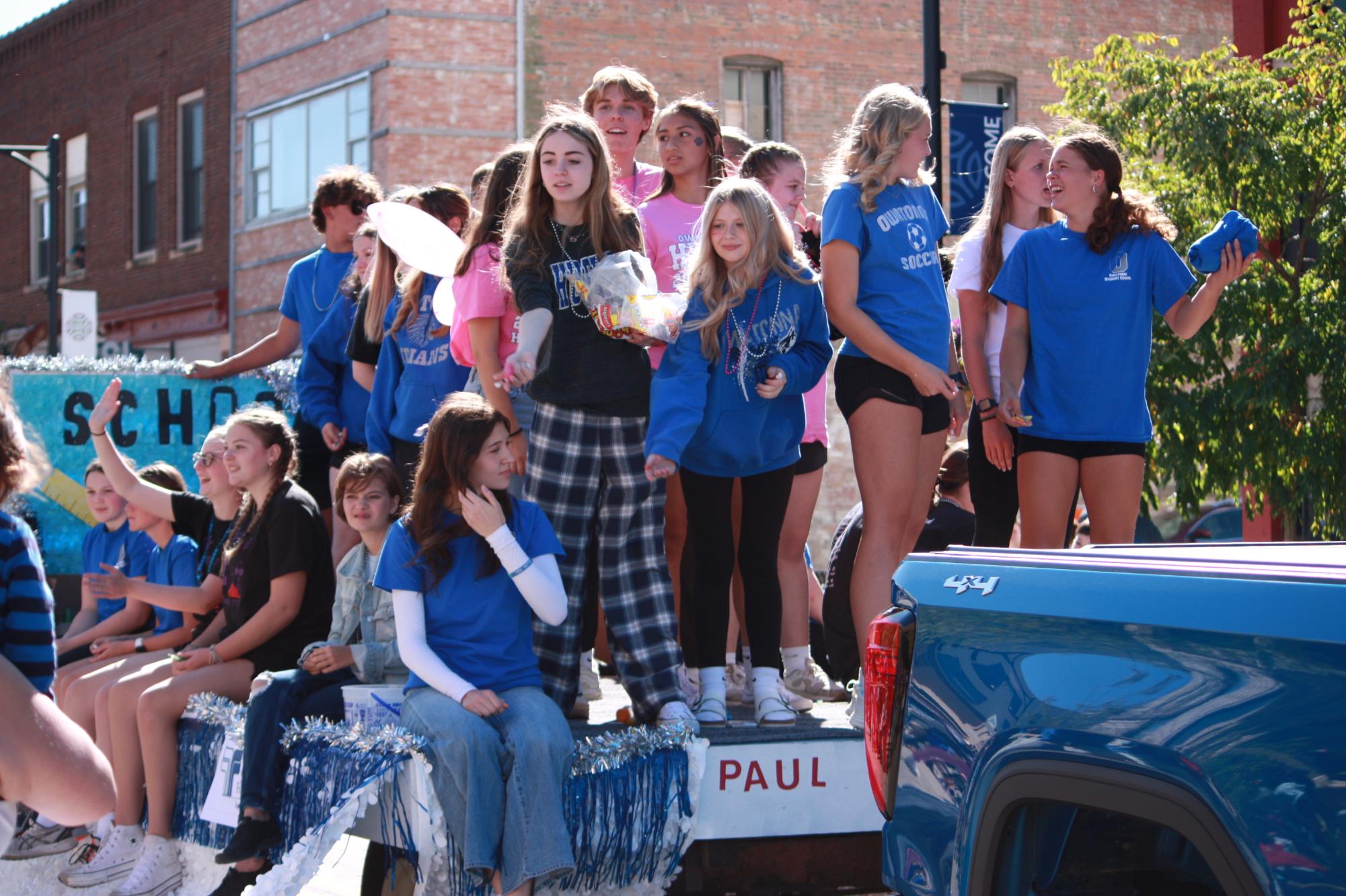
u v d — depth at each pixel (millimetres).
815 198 24875
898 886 3441
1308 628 2492
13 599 3795
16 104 34656
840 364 6434
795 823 5438
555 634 5922
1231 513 18719
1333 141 12562
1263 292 12180
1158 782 2678
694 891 5383
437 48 23109
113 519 10078
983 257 6984
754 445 5910
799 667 6945
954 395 6086
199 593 8086
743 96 24688
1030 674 3061
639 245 6078
